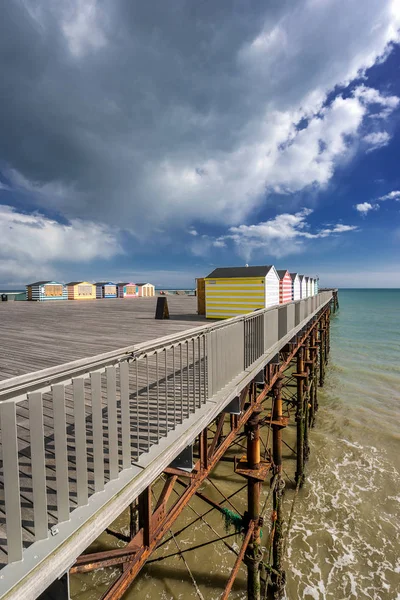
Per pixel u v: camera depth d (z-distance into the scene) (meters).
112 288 34.50
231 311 11.46
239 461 5.50
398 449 10.66
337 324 45.56
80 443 1.87
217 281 11.67
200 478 3.70
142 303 23.97
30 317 13.49
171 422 3.01
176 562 6.38
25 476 2.25
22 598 1.39
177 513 3.32
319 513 7.80
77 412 1.86
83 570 2.29
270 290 11.44
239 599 5.69
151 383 4.18
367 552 6.69
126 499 2.04
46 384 1.67
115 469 2.13
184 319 11.80
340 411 13.88
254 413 5.39
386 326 43.06
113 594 2.49
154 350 2.51
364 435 11.63
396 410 13.99
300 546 6.87
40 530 1.64
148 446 2.49
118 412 3.30
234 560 6.43
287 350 8.73
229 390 3.81
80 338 7.91
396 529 7.26
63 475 1.76
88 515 1.82
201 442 3.71
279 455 7.48
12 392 1.51
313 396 12.59
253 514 5.12
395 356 24.67
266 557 6.55
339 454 10.37
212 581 6.02
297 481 8.73
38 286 27.70
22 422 3.22
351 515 7.70
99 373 2.01
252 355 5.05
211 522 7.31
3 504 1.92
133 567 2.67
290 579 6.18
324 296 20.66
